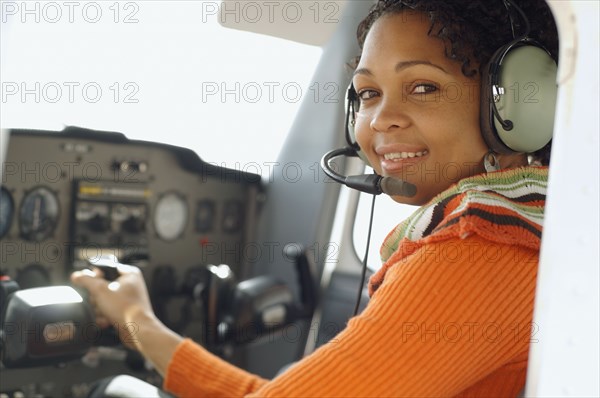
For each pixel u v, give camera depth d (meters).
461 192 1.03
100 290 1.51
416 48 1.06
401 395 0.94
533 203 1.06
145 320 1.45
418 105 1.08
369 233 1.26
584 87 0.75
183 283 3.27
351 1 3.41
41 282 2.67
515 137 1.07
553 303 0.76
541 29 1.14
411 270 0.97
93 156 2.81
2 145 1.56
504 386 1.06
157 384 2.69
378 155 1.16
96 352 2.45
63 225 2.74
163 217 3.15
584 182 0.75
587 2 0.74
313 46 3.33
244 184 3.54
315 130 3.77
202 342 3.28
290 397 0.94
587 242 0.75
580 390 0.76
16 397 2.29
